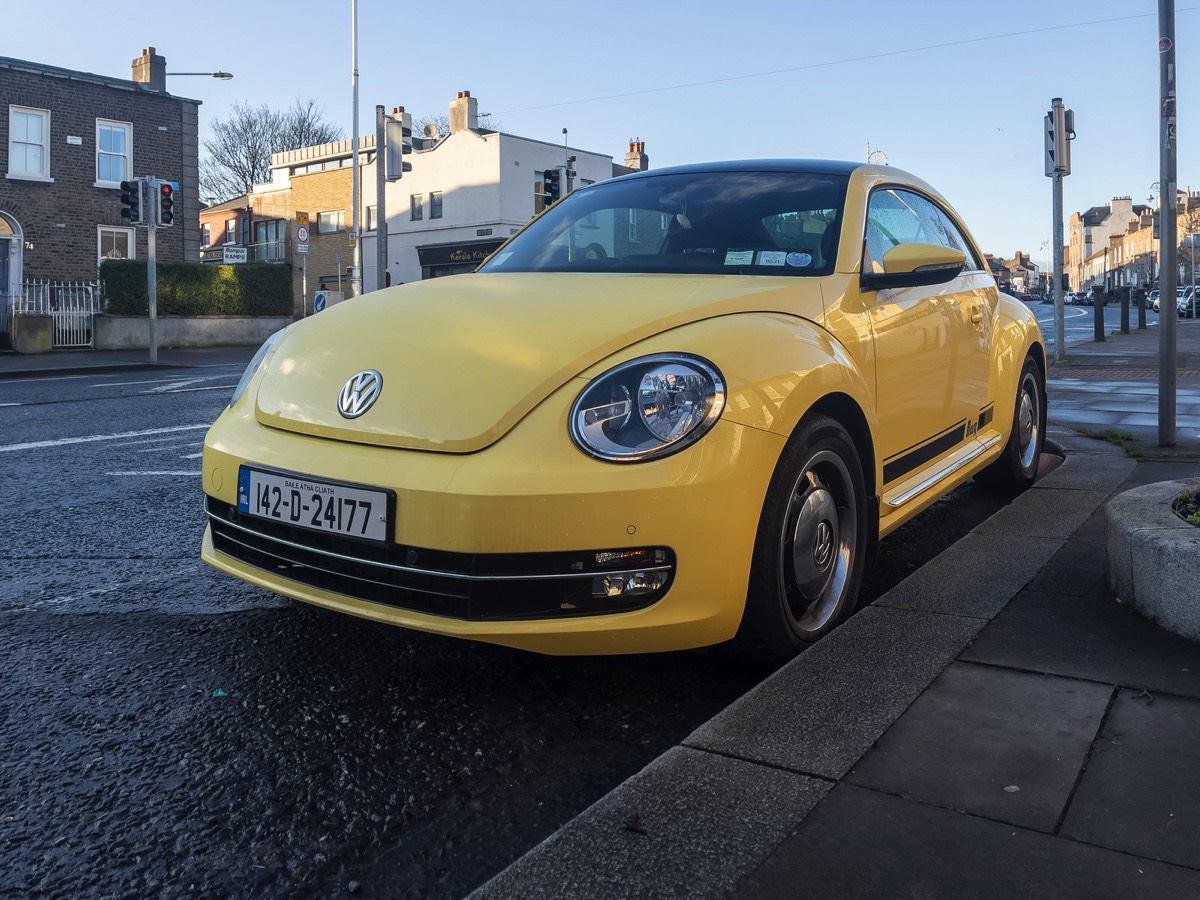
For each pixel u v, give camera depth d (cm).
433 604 240
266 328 2748
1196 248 7650
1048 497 452
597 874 166
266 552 271
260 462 267
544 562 229
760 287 289
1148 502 309
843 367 281
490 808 211
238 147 6250
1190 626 256
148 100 2777
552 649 236
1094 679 235
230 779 223
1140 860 164
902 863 165
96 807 211
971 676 241
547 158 4034
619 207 375
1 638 312
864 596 355
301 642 307
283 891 182
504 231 3866
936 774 194
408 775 225
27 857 192
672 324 259
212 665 289
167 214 1956
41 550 421
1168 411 578
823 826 177
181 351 2472
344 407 261
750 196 358
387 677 279
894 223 377
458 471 234
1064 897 155
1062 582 312
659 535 231
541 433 235
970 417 415
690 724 250
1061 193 1399
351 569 251
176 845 197
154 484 567
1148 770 192
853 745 207
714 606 241
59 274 2628
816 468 277
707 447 236
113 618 330
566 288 297
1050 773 193
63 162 2620
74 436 774
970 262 455
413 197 4103
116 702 263
